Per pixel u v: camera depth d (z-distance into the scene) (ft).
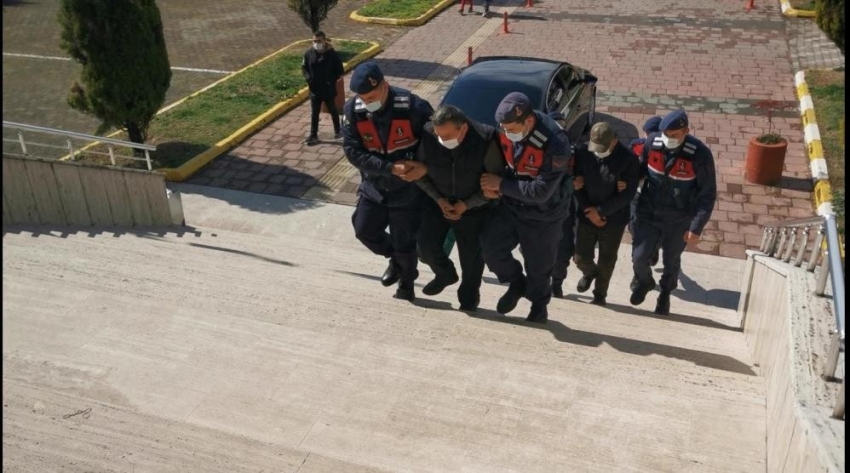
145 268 22.04
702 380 15.40
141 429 13.01
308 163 39.11
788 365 12.24
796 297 13.88
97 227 31.53
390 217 17.70
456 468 12.58
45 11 70.85
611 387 14.99
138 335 16.98
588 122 40.14
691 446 13.15
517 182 15.26
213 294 19.58
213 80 53.11
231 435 12.94
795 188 34.60
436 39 58.59
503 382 15.14
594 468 12.57
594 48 54.80
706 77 48.55
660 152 20.51
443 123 14.40
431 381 15.15
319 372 15.47
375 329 17.44
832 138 38.32
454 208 16.22
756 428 13.66
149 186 31.40
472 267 18.70
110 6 35.32
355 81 14.66
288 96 47.01
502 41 57.36
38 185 30.04
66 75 55.01
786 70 49.39
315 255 28.71
